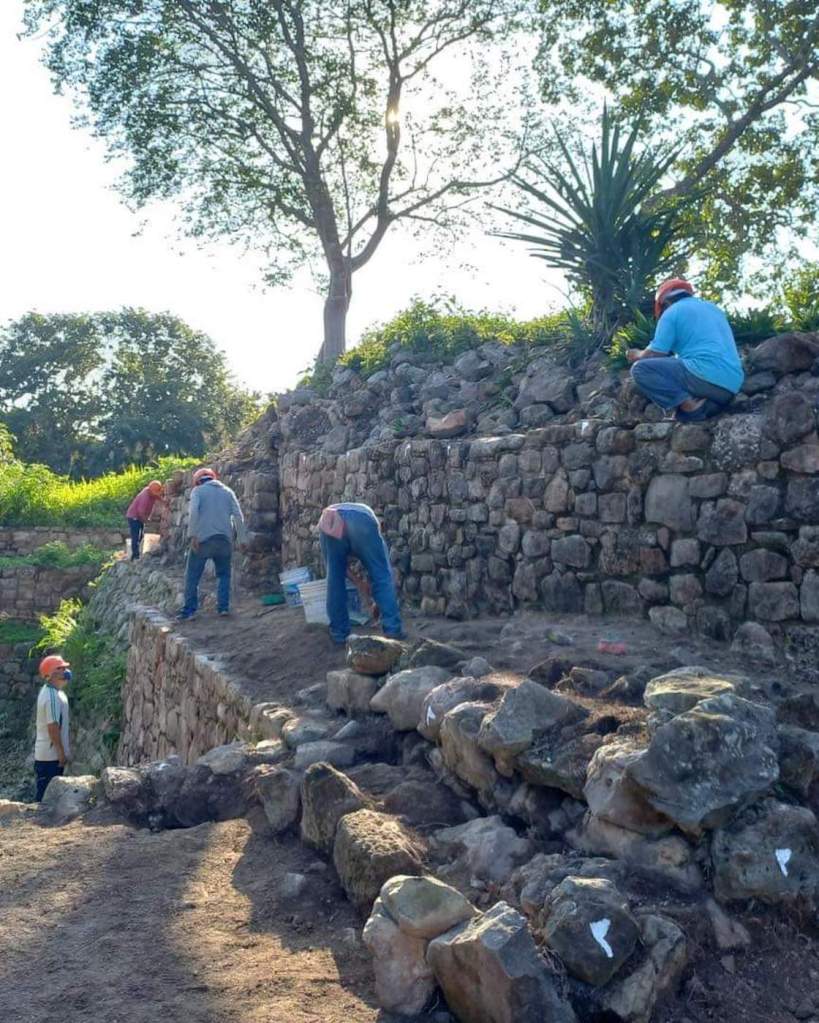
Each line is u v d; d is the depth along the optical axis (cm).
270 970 322
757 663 521
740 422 546
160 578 1479
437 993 306
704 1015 298
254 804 468
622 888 336
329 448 1198
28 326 5512
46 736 936
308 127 2195
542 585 696
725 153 1827
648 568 605
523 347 1155
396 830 388
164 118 2120
